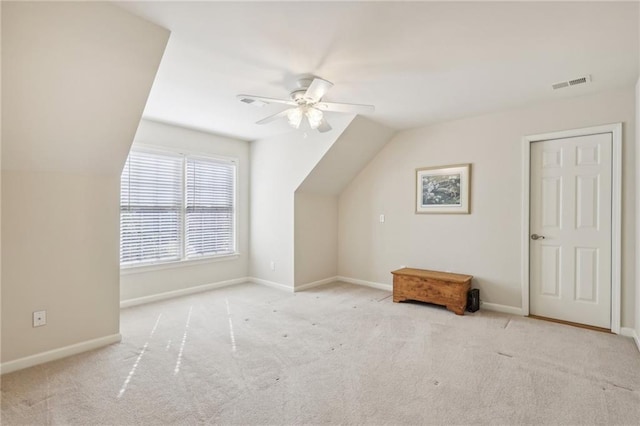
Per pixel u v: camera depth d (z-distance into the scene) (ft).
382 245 15.51
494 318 11.25
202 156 15.02
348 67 8.43
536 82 9.33
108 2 5.77
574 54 7.69
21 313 7.68
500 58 7.92
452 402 6.31
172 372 7.44
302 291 15.03
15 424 5.61
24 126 6.90
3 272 7.47
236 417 5.84
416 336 9.62
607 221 10.16
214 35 6.91
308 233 15.72
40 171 7.94
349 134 13.42
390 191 15.15
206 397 6.45
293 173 15.05
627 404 6.25
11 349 7.54
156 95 10.44
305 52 7.65
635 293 9.42
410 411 6.03
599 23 6.39
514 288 11.76
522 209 11.55
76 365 7.77
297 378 7.20
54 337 8.14
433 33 6.81
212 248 15.57
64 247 8.33
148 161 13.25
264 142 16.38
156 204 13.51
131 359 8.11
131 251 12.77
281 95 10.43
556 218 11.07
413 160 14.37
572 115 10.59
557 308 11.10
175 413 5.93
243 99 8.72
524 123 11.51
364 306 12.67
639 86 8.91
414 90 9.98
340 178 15.89
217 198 15.78
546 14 6.11
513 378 7.20
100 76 6.84
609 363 7.88
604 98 10.04
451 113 12.23
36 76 6.30
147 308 12.33
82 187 8.63
